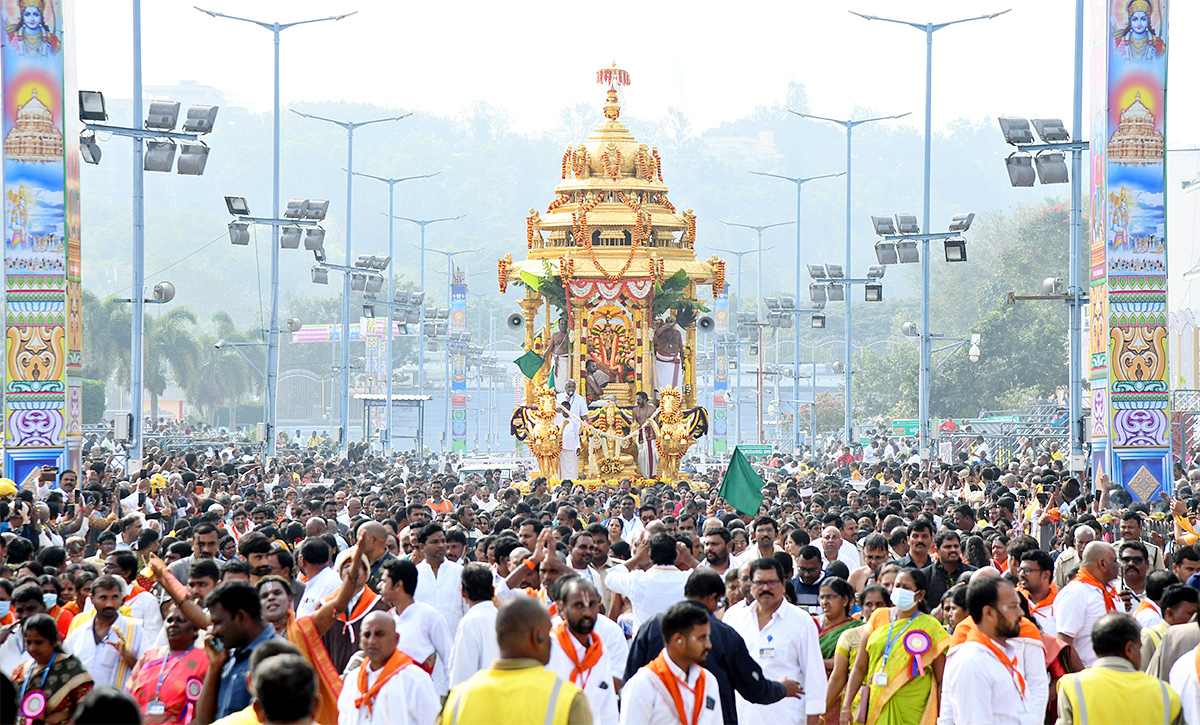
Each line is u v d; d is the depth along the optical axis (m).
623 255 66.94
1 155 50.09
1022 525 43.59
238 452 106.06
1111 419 50.09
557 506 41.19
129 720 12.09
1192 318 105.31
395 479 64.69
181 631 17.25
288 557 23.17
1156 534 35.91
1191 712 16.80
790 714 19.23
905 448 120.88
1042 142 60.66
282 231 77.50
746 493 31.94
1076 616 21.44
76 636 20.00
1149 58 49.34
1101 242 50.72
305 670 13.07
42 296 50.06
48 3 49.94
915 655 18.91
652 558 22.12
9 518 32.81
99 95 56.03
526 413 66.31
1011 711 17.38
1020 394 159.75
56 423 50.00
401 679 16.67
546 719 13.56
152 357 186.00
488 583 19.16
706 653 16.14
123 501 44.81
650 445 65.75
